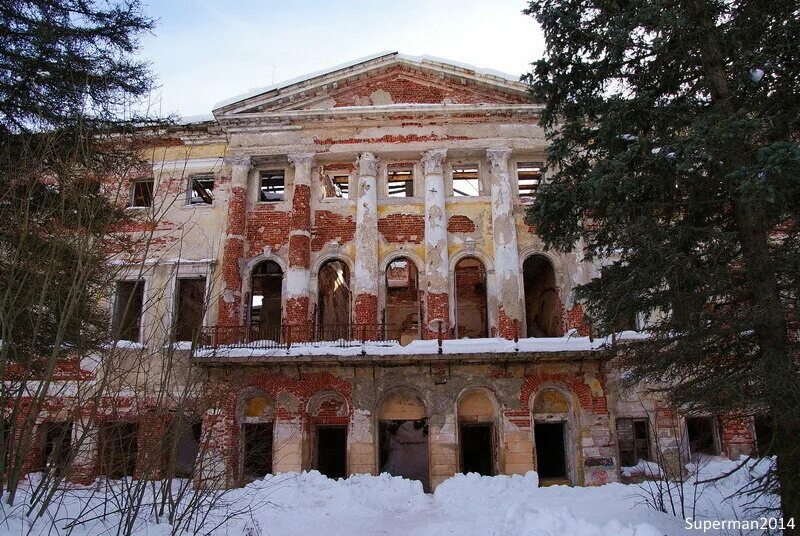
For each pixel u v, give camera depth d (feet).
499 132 75.56
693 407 33.53
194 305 69.56
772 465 31.86
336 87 77.82
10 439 27.76
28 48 40.52
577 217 37.65
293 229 73.00
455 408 65.05
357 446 64.18
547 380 65.57
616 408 65.62
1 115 39.52
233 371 64.59
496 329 69.62
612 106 34.04
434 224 72.33
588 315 37.63
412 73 78.13
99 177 37.58
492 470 65.21
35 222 34.14
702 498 43.98
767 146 26.96
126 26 43.47
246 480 65.31
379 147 75.77
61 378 37.35
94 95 42.16
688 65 34.88
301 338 68.85
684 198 33.45
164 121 47.01
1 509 26.63
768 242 33.50
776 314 29.43
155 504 32.65
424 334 69.92
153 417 34.60
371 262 71.41
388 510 48.91
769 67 30.37
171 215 75.36
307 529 41.06
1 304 28.73
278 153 76.18
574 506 45.44
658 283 33.01
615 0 34.63
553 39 36.14
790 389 27.66
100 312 42.73
